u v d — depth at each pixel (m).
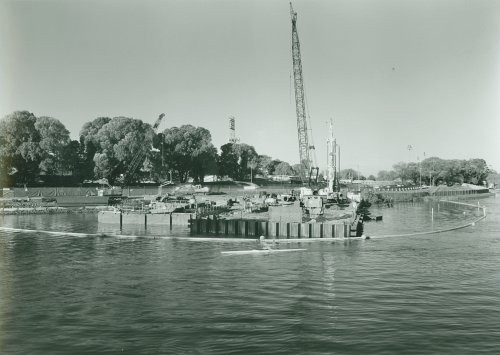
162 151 189.00
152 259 63.84
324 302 42.47
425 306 40.94
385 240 79.06
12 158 145.25
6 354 32.53
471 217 127.44
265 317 38.78
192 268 57.44
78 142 169.12
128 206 125.75
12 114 148.62
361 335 34.75
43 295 46.09
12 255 67.94
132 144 166.75
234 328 36.50
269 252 67.62
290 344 33.44
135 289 48.00
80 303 43.38
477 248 70.31
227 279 51.44
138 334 35.69
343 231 79.94
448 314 38.84
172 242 79.12
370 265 57.62
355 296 44.19
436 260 60.66
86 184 170.38
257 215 105.12
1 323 38.16
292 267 57.00
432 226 103.31
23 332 36.31
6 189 146.62
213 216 95.06
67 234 90.38
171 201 132.75
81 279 52.53
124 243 78.75
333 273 53.47
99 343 34.16
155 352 32.56
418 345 32.97
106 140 168.25
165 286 49.00
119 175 173.88
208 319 38.59
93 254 68.38
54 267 59.16
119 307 42.06
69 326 37.47
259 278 51.66
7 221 116.06
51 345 33.91
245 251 67.81
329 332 35.38
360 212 122.81
